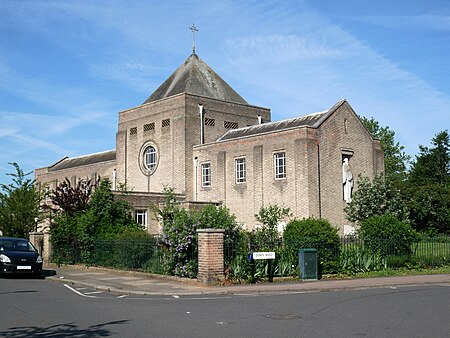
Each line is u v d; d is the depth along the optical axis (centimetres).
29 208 3422
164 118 4284
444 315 1155
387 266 2334
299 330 983
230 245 1909
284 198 3447
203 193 3981
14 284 1938
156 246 2170
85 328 1016
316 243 2094
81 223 2716
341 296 1532
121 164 4647
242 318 1125
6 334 958
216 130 4312
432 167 6425
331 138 3544
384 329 989
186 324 1055
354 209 3262
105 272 2431
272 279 1950
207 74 4672
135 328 1014
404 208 3281
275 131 3538
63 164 6147
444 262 2492
